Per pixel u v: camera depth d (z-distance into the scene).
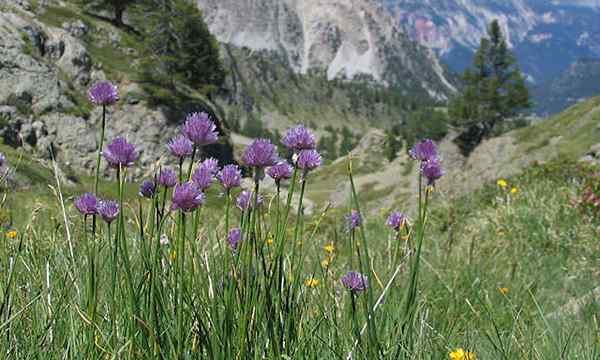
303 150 1.62
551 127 36.62
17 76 40.53
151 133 42.97
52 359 1.62
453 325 2.75
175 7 53.12
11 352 1.62
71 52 46.06
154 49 51.03
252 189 1.56
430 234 8.23
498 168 16.94
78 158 39.53
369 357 1.67
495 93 74.31
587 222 8.64
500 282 4.97
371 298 1.67
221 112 53.62
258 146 1.52
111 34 56.69
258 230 1.63
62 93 41.84
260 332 1.62
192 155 1.51
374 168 66.44
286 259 2.08
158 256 1.58
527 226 8.75
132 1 64.62
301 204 1.67
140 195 1.61
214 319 1.55
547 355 2.54
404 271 3.66
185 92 49.62
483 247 7.06
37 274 2.23
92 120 42.09
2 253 2.29
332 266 3.35
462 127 77.12
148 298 1.54
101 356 1.53
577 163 13.41
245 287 1.57
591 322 3.52
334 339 1.94
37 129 39.31
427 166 1.76
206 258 1.90
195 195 1.45
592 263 6.79
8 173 2.53
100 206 1.68
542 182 12.20
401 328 1.85
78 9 63.09
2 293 1.88
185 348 1.50
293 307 1.77
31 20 46.75
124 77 47.34
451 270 4.82
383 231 7.09
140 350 1.47
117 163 1.51
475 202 12.31
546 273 6.31
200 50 55.91
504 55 75.50
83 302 1.98
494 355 2.46
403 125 191.88
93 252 1.69
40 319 1.91
